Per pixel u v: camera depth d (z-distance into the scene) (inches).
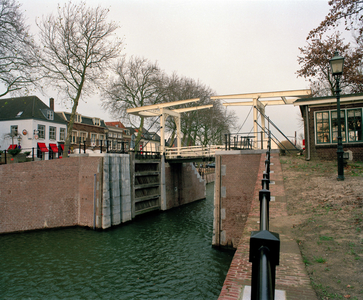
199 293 398.9
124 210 786.8
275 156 559.5
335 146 592.1
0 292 402.0
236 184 571.2
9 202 682.8
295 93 713.0
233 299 147.6
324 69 935.0
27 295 395.5
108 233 681.6
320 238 235.3
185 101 975.6
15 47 812.6
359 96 570.6
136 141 1184.2
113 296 393.7
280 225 276.2
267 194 126.0
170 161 1013.8
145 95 1267.2
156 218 855.1
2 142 1257.4
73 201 746.2
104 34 965.8
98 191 716.7
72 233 681.0
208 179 1892.2
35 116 1250.0
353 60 836.6
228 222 569.3
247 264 196.4
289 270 181.0
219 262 500.7
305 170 504.7
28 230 693.3
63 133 1409.9
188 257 526.3
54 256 531.8
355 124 581.9
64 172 741.3
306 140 617.6
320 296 153.3
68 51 934.4
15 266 486.9
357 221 261.1
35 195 706.8
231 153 580.7
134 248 575.8
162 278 444.5
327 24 614.9
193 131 1701.5
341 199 331.6
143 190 909.2
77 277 448.8
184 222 800.9
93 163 729.6
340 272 179.2
